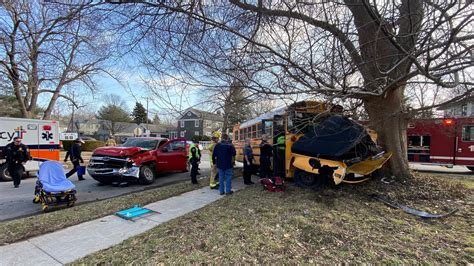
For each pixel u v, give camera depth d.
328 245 3.88
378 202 5.95
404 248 3.75
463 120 12.64
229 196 7.24
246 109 6.50
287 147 8.16
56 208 6.48
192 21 4.43
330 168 6.82
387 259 3.45
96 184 9.99
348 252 3.66
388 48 5.54
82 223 5.20
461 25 3.49
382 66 5.39
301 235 4.23
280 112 8.67
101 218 5.52
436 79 4.30
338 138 6.70
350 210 5.42
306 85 4.78
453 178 9.55
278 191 7.32
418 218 5.01
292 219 4.89
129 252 3.83
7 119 10.91
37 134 11.81
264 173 8.91
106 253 3.84
